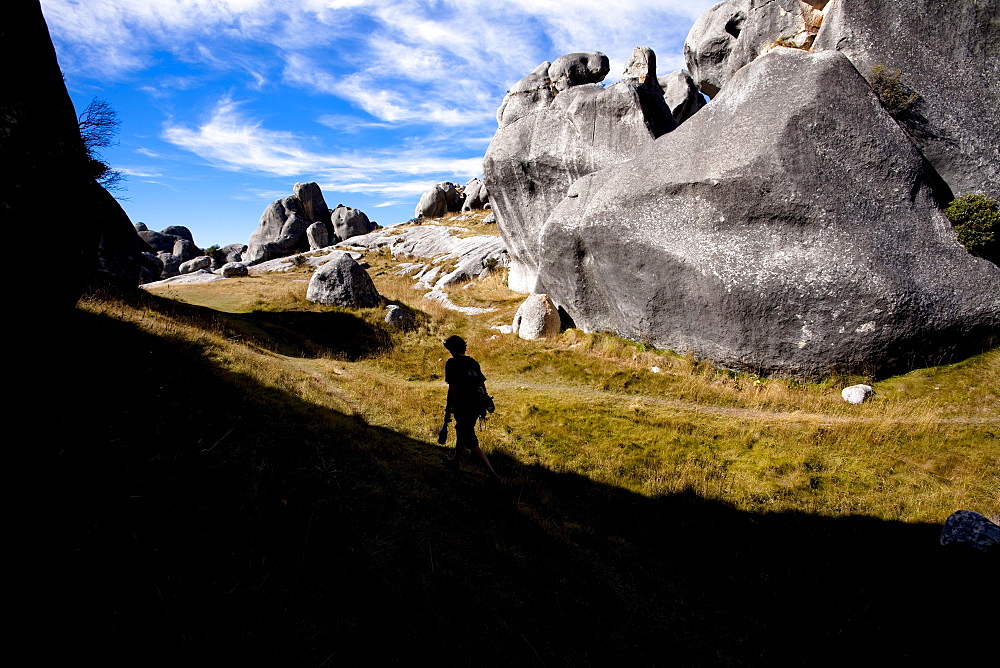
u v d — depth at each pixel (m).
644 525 6.25
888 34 13.03
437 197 51.94
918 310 10.58
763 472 7.91
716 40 23.59
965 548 5.07
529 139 19.75
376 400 9.66
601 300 15.46
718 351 12.59
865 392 10.46
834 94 11.98
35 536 2.79
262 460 4.56
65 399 4.18
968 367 10.66
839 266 11.04
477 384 6.36
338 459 5.28
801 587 5.12
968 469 7.48
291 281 28.42
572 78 21.91
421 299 24.28
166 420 4.69
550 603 4.04
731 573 5.36
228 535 3.47
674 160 13.84
